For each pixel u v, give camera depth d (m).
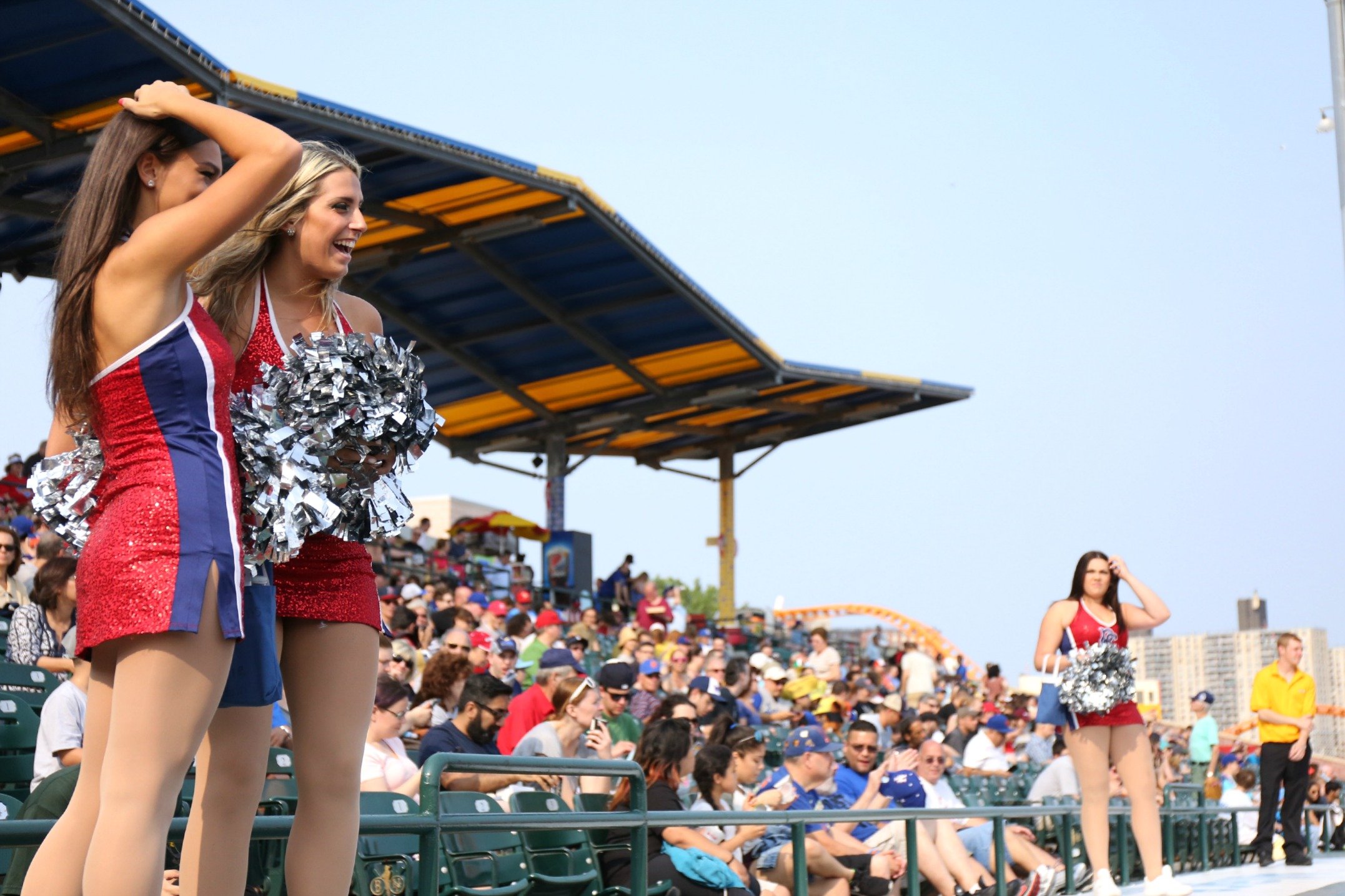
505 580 23.27
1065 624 7.74
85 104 12.63
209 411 2.62
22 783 5.76
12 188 13.87
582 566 24.86
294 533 2.68
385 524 2.90
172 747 2.51
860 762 8.59
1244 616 89.81
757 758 7.60
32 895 2.65
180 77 12.34
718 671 14.40
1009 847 8.98
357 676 2.92
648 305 20.44
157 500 2.53
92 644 2.54
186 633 2.50
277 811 5.37
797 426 27.06
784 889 7.05
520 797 5.77
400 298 19.92
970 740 13.64
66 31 11.42
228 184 2.54
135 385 2.55
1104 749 7.62
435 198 16.58
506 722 8.33
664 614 23.00
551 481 25.27
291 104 13.11
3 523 13.56
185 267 2.57
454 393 23.69
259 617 2.73
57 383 2.59
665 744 6.45
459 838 5.36
